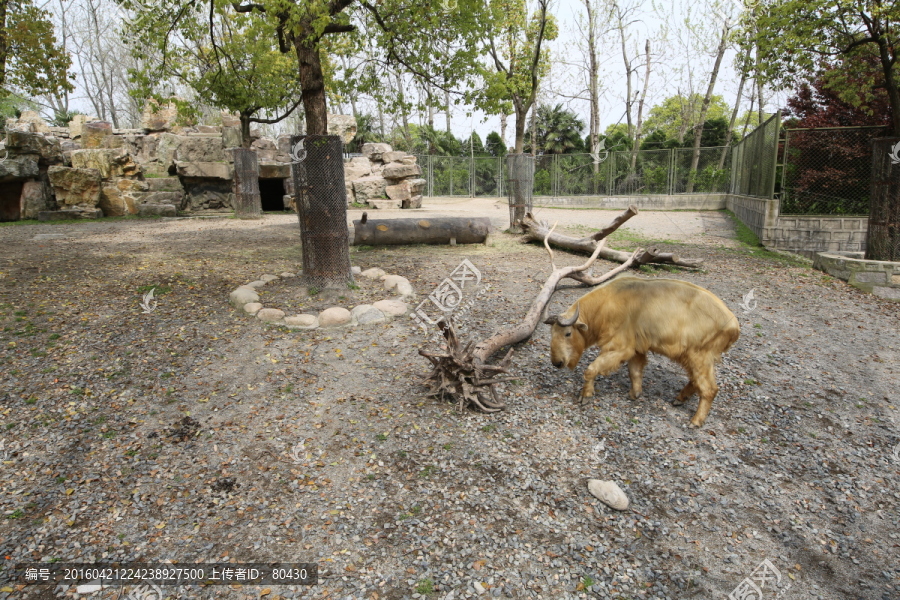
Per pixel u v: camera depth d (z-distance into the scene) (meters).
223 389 6.01
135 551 3.98
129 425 5.37
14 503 4.37
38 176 18.64
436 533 4.19
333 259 8.58
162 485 4.63
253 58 15.52
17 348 6.61
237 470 4.83
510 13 15.83
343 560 3.94
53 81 13.55
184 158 20.48
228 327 7.41
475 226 12.81
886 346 7.42
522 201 14.82
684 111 37.28
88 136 21.84
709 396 5.41
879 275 9.68
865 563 4.04
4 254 10.92
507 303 8.60
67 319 7.47
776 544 4.20
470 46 9.97
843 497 4.69
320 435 5.31
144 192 20.23
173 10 11.28
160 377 6.17
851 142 13.66
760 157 15.65
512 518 4.36
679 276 10.32
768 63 14.16
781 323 8.12
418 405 5.82
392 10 9.48
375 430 5.39
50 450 4.98
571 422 5.60
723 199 24.08
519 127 15.79
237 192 19.06
